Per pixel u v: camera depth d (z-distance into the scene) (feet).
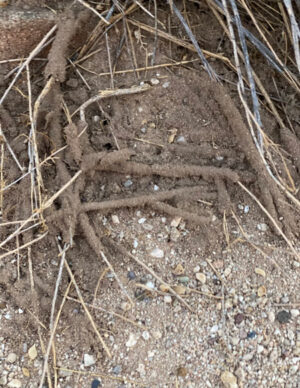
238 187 0.78
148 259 0.74
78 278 0.72
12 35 0.78
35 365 0.68
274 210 0.76
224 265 0.74
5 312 0.70
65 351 0.69
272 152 0.80
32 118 0.72
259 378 0.68
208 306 0.72
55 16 0.79
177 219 0.76
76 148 0.74
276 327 0.71
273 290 0.73
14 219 0.74
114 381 0.67
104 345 0.68
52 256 0.73
